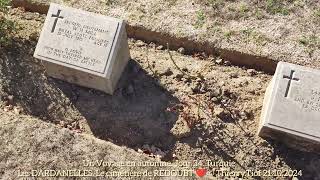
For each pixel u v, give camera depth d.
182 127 1.86
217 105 1.92
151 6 2.11
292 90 1.67
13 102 1.93
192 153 1.84
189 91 1.94
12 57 2.00
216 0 2.11
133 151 1.80
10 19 2.12
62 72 1.87
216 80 1.98
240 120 1.89
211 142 1.84
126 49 1.90
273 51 2.00
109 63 1.74
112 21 1.76
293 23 2.05
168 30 2.06
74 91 1.94
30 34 2.07
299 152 1.82
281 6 2.09
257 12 2.08
